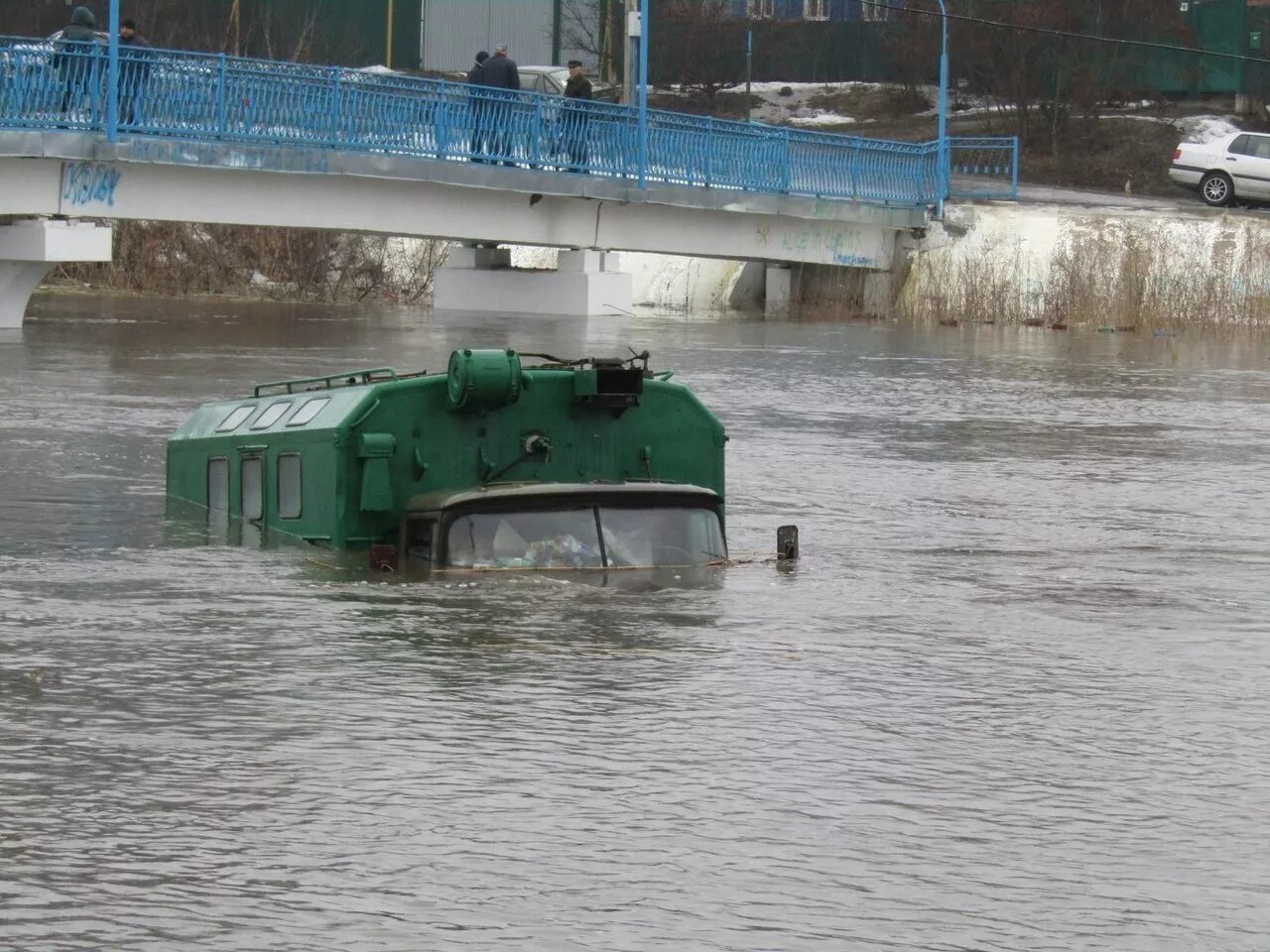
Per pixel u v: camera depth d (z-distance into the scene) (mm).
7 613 22016
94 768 15977
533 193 85250
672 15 143125
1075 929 12922
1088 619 23188
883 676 19703
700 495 24812
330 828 14602
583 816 14953
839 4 149375
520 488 24359
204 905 13094
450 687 18703
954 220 104375
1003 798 15586
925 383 60188
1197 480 37969
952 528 31078
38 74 69562
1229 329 91375
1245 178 108688
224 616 21844
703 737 17172
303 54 132875
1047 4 130875
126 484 33281
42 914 12906
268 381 54344
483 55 82938
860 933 12812
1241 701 18938
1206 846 14531
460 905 13156
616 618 21953
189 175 73812
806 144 97375
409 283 108562
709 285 111125
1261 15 134750
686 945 12578
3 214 70500
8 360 60469
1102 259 97375
